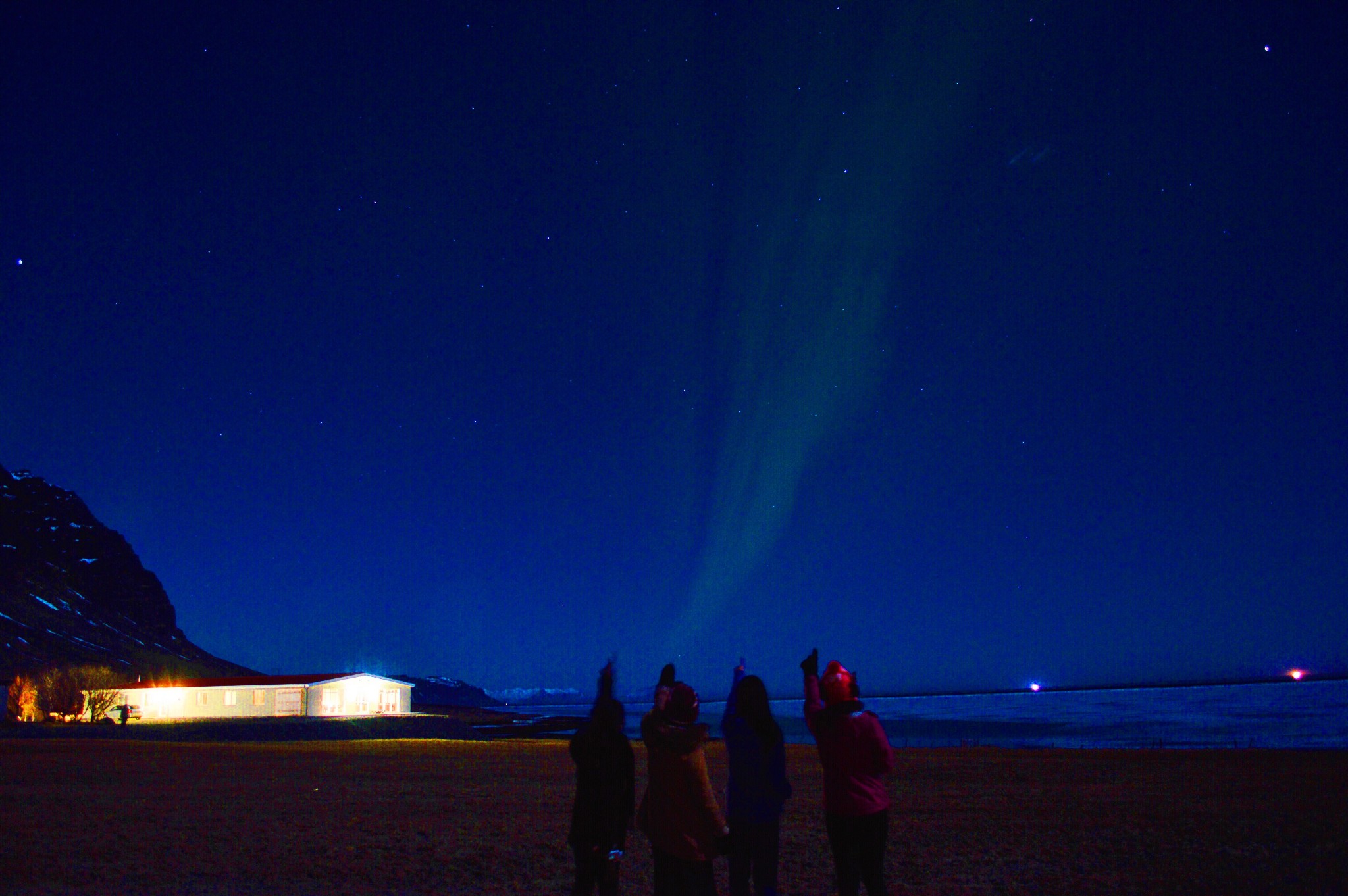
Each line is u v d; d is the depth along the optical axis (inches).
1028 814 519.5
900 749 1273.4
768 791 237.0
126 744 1325.0
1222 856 380.2
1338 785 684.7
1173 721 2920.8
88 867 361.1
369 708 2509.8
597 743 242.8
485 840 429.4
